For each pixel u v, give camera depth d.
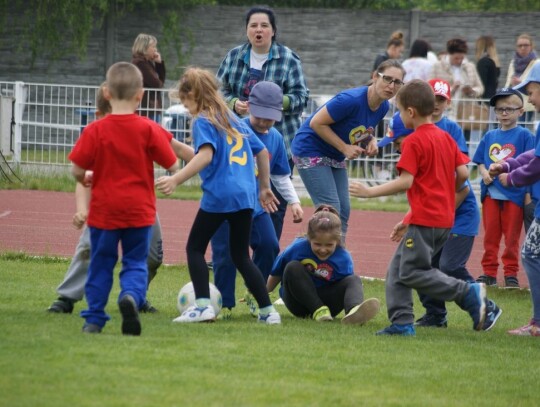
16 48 77.06
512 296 27.31
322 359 16.41
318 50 77.94
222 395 13.63
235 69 27.27
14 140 50.41
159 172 47.59
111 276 17.33
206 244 19.66
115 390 13.55
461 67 49.50
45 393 13.20
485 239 29.36
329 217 21.19
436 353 17.66
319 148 23.89
